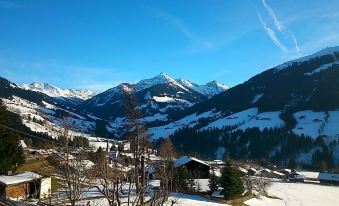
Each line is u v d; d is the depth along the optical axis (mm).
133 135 47781
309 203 90750
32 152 82375
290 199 94688
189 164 89562
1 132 63875
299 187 129000
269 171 172125
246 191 87000
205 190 76000
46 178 53094
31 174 54812
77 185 17953
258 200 82688
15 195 50781
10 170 63250
